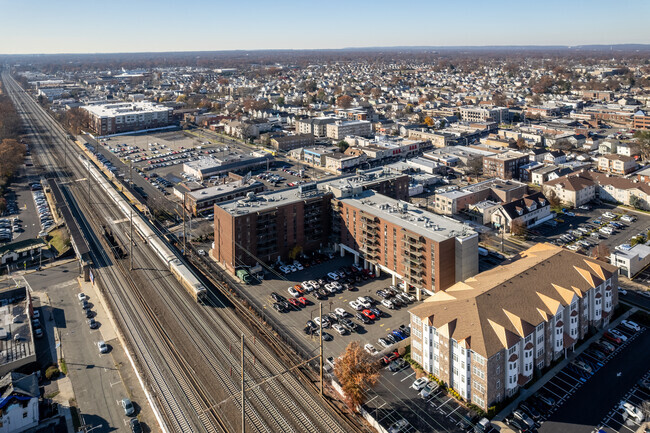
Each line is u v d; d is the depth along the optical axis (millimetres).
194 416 84688
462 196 181375
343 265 143375
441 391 90500
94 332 112750
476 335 85500
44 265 150875
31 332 105562
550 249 117062
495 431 80438
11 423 81312
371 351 102188
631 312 113188
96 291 131750
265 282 133625
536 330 90625
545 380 92250
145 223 176250
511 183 194625
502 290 96875
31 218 193250
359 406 86125
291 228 145125
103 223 183875
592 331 105188
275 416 84938
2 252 153000
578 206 187750
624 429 79625
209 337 108312
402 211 134250
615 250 137750
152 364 98500
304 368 98188
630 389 88500
